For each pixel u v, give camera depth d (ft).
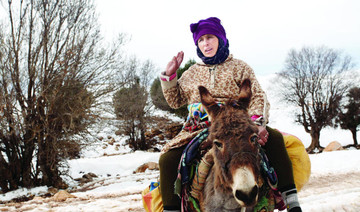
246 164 6.20
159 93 94.94
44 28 41.65
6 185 40.45
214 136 6.72
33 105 41.09
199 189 7.63
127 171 55.62
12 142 40.75
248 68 9.34
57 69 41.91
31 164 43.60
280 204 8.61
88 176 51.60
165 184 8.34
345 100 115.85
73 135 44.96
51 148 42.04
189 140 8.48
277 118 145.59
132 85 82.12
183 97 10.14
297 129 136.26
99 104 44.62
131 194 31.12
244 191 6.00
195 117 8.70
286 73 121.49
